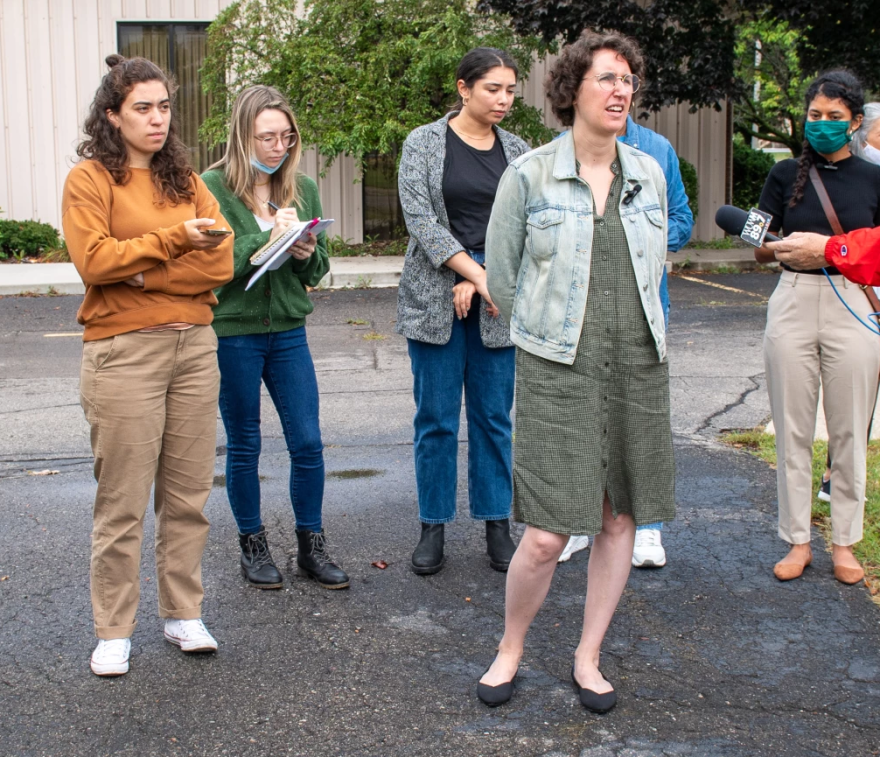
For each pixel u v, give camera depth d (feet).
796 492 13.41
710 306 37.01
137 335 10.64
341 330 32.91
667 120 53.36
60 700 10.50
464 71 13.43
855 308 12.82
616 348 9.96
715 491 16.92
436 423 13.67
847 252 11.37
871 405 13.20
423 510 13.98
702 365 26.89
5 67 47.91
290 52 43.88
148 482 10.96
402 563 14.20
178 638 11.53
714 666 11.21
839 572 13.35
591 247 9.83
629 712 10.28
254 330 12.77
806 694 10.62
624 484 10.25
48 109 48.42
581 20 43.06
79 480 17.93
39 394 24.52
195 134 50.01
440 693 10.66
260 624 12.28
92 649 11.60
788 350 13.08
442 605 12.84
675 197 13.52
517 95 48.88
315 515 13.50
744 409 22.27
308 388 13.29
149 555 14.44
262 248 11.93
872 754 9.54
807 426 13.32
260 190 13.04
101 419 10.65
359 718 10.18
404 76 44.01
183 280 10.80
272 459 19.29
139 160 10.78
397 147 48.32
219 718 10.17
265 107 12.54
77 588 13.26
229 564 14.10
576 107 9.91
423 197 13.46
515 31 43.78
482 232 13.57
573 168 9.91
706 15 44.70
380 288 41.91
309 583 13.50
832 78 12.71
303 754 9.55
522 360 10.08
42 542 14.88
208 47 47.29
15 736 9.82
